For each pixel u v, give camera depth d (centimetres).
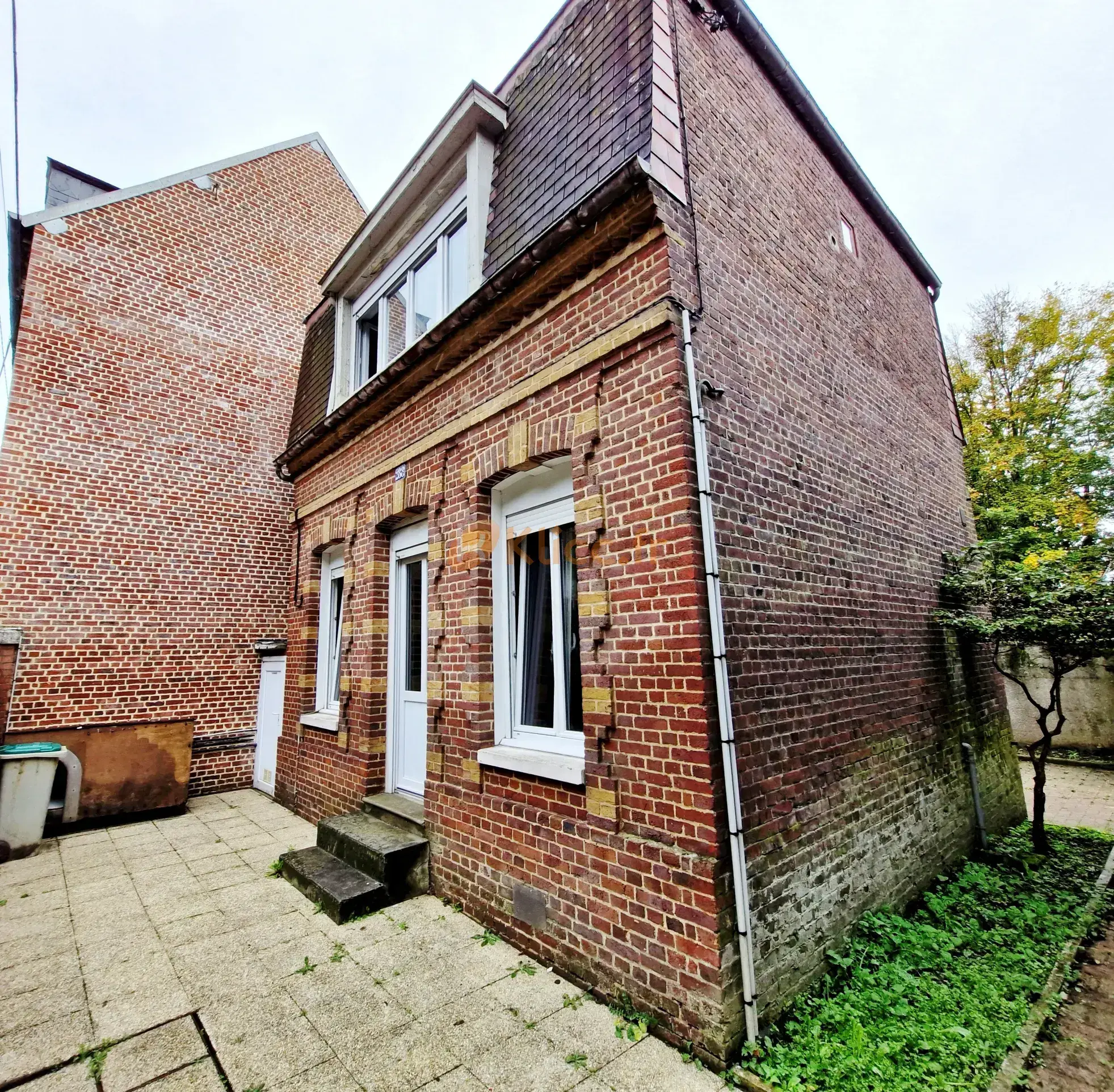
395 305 754
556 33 507
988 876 541
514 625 496
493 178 541
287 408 1021
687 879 304
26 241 841
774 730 359
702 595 327
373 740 626
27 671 750
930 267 831
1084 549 626
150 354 891
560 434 422
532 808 407
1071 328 1664
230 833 676
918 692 559
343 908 443
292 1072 284
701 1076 279
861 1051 288
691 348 356
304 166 1118
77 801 685
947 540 721
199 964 384
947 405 830
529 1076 279
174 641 862
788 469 438
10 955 398
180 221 948
